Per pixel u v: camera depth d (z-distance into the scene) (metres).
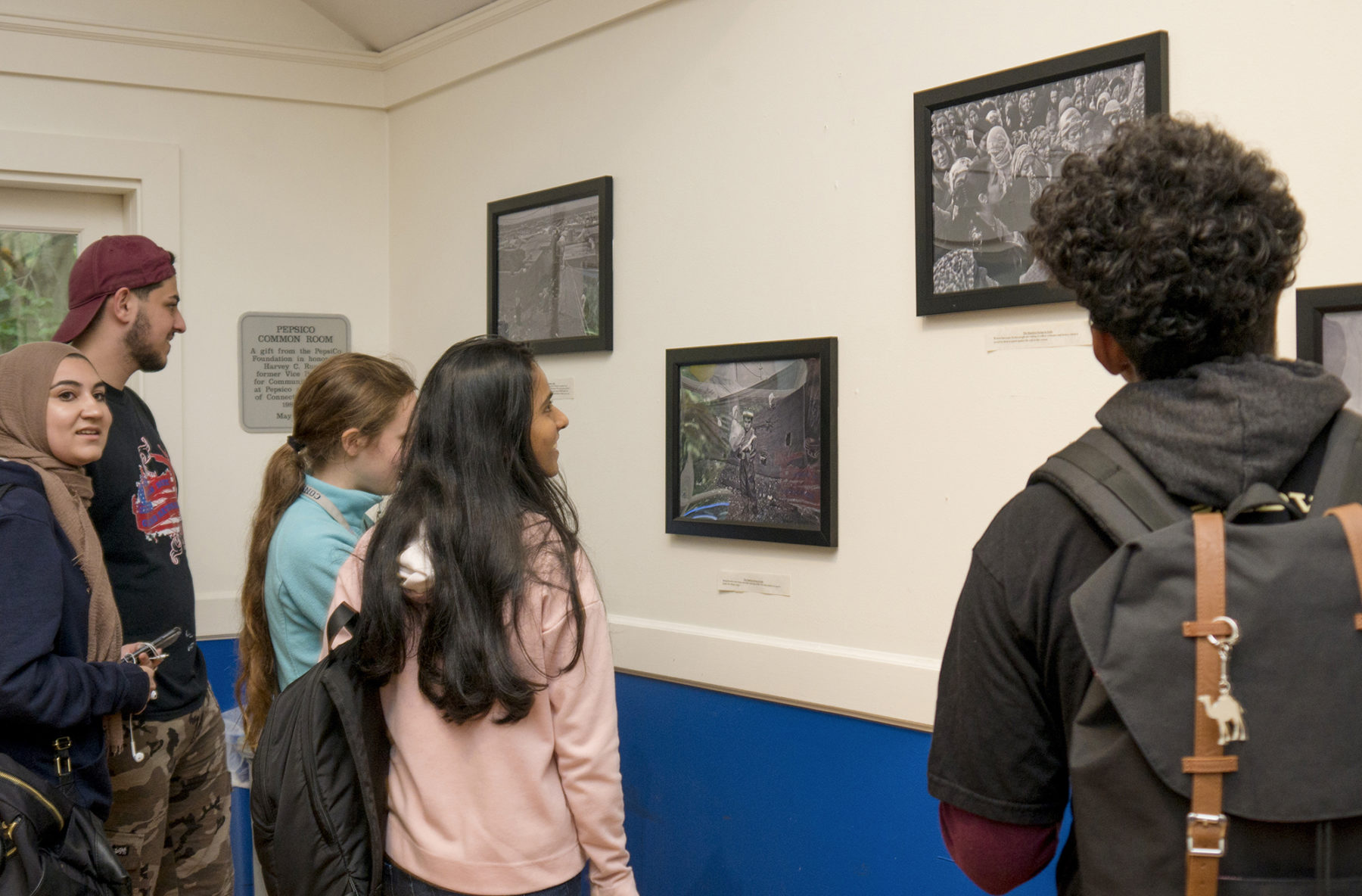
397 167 3.05
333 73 3.01
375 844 1.11
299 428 1.65
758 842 2.03
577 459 2.44
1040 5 1.62
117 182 2.81
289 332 2.99
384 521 1.19
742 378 2.06
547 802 1.16
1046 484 0.76
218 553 2.91
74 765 1.43
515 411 1.21
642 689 2.26
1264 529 0.64
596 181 2.34
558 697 1.17
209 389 2.90
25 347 1.56
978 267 1.67
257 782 1.15
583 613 1.16
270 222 2.97
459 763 1.14
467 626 1.10
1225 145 0.70
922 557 1.78
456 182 2.81
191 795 1.98
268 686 1.63
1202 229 0.66
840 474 1.90
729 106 2.10
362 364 1.67
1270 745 0.62
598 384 2.39
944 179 1.72
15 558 1.35
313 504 1.62
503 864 1.13
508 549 1.13
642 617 2.28
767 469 2.01
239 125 2.94
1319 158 1.35
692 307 2.17
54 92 2.73
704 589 2.15
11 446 1.51
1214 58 1.44
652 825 2.24
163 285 1.93
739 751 2.07
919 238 1.74
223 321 2.92
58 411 1.53
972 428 1.70
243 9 2.94
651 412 2.27
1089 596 0.67
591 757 1.17
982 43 1.69
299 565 1.53
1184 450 0.67
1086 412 1.56
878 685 1.81
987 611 0.76
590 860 1.21
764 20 2.03
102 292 1.84
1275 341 0.74
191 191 2.88
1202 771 0.62
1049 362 1.60
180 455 2.86
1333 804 0.60
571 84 2.45
